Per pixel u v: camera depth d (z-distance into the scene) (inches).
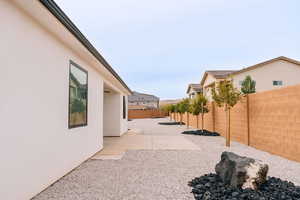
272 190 154.3
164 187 173.6
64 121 209.2
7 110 130.3
